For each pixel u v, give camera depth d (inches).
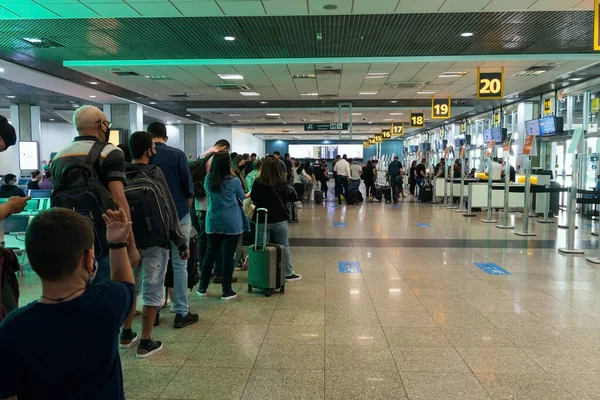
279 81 557.3
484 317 168.9
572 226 291.0
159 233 128.9
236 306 182.5
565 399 109.6
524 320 165.5
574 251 287.9
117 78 541.0
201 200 208.1
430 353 136.5
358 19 324.5
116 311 54.7
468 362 130.3
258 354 136.2
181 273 157.9
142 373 123.8
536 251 296.5
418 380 119.4
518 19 322.7
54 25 344.5
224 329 156.9
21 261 244.8
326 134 1654.8
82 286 53.4
